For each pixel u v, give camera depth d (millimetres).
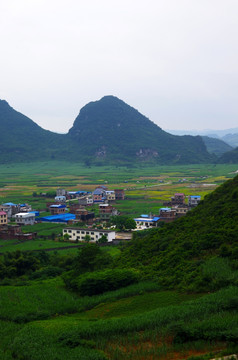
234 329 39938
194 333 40906
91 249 77312
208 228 74250
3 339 47406
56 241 121250
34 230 138875
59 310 58719
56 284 72188
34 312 57062
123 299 59688
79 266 76000
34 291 67250
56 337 45719
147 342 42531
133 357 39375
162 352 39344
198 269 60125
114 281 64875
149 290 60875
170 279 61906
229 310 46031
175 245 74812
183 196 184375
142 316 48062
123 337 44062
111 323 47156
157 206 185000
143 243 85312
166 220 143375
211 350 38625
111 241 117125
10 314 56438
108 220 158000
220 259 61469
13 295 65125
